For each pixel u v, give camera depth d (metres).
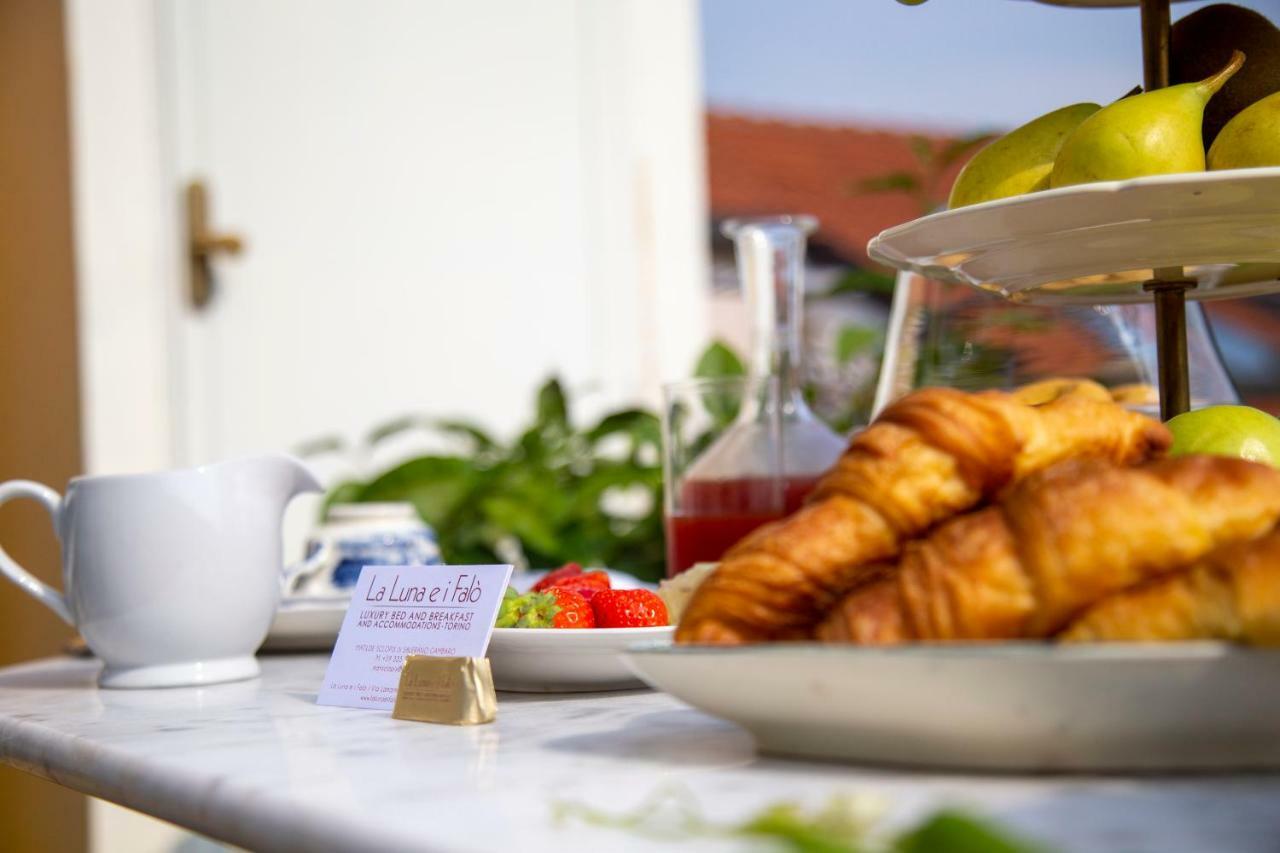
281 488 1.17
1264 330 3.41
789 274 1.42
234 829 0.81
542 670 1.02
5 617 2.61
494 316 3.04
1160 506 0.79
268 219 2.72
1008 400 0.84
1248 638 0.77
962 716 0.78
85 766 0.92
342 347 2.80
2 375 2.71
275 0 2.74
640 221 3.27
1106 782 0.78
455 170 3.00
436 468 1.90
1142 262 0.92
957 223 0.90
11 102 2.66
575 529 1.87
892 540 0.83
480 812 0.77
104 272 2.45
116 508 1.12
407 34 2.94
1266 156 0.90
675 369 3.31
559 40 3.17
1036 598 0.79
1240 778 0.78
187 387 2.56
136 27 2.52
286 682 1.15
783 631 0.84
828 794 0.78
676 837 0.71
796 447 1.37
